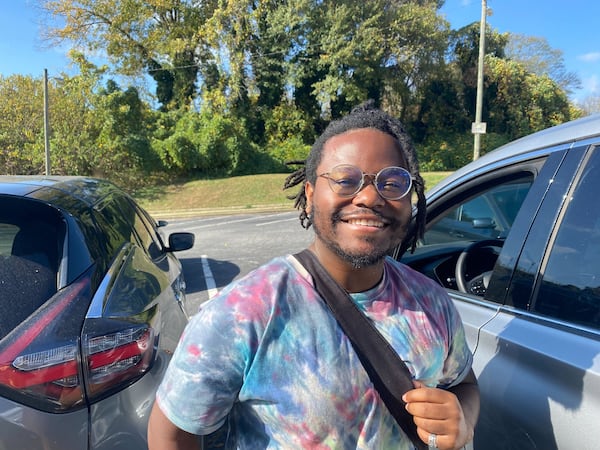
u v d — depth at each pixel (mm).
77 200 2363
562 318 1515
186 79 29672
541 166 1780
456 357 1358
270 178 23547
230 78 28125
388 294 1231
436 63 31125
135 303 1999
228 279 7328
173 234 4105
